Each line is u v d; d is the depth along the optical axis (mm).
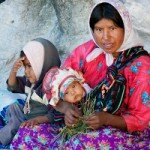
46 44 2713
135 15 2943
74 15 3287
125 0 2977
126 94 2287
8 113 2787
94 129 2205
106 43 2277
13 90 2824
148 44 3027
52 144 2387
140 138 2271
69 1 3264
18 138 2473
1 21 3508
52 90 2395
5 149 2658
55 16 3469
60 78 2383
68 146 2221
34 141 2447
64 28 3369
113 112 2271
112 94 2262
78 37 3322
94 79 2479
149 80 2254
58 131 2482
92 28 2340
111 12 2223
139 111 2238
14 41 3484
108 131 2174
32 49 2678
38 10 3465
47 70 2705
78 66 2535
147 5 2926
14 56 3469
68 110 2299
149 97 2236
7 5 3496
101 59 2453
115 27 2250
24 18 3469
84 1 3229
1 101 3008
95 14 2264
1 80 3453
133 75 2281
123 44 2309
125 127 2238
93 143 2162
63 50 3369
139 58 2301
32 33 3486
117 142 2164
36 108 2643
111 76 2289
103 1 2244
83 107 2314
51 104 2398
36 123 2488
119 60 2324
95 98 2303
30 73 2686
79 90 2367
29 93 2686
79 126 2264
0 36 3500
